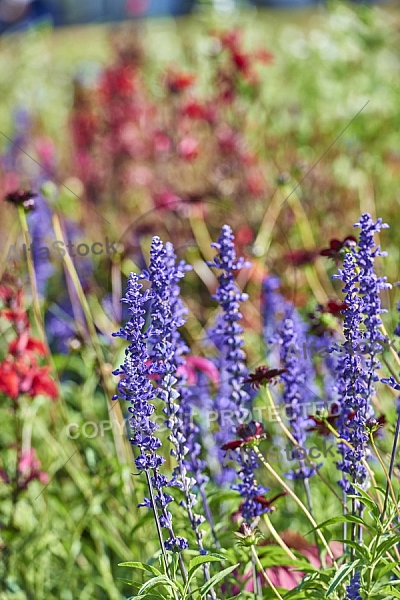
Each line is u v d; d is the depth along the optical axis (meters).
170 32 11.88
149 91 8.61
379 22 8.42
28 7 14.84
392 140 7.54
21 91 11.16
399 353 3.81
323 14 10.27
